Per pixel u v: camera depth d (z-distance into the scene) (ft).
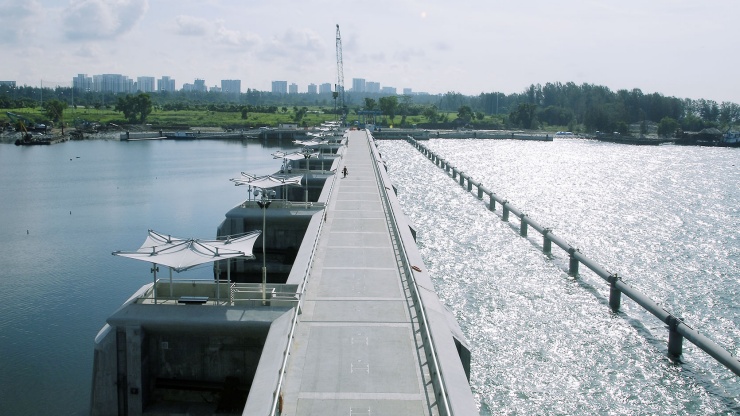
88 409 118.83
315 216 195.72
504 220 294.46
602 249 248.73
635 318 169.58
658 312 154.20
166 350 112.16
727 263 229.45
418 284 128.57
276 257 203.41
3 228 264.93
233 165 492.13
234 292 118.32
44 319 161.17
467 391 87.15
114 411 110.11
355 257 153.99
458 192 377.09
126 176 425.28
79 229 263.90
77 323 158.81
